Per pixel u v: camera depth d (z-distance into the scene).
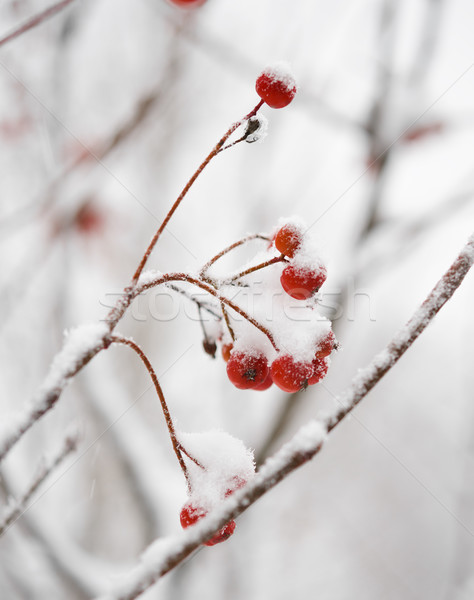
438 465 8.07
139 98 2.94
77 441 1.10
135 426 3.77
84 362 0.96
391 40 3.47
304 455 0.86
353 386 0.93
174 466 4.08
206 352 1.54
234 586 5.19
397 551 7.80
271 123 4.49
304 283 1.32
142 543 3.57
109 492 5.57
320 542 7.87
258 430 3.92
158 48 4.11
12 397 4.40
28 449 4.03
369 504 8.12
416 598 7.37
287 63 1.15
